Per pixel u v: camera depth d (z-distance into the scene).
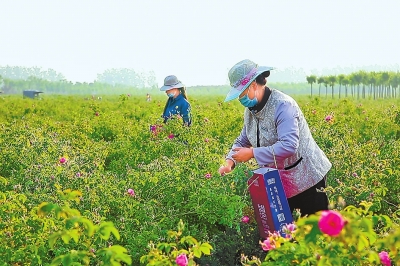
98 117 18.38
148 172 7.30
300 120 5.54
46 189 6.64
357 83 107.94
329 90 188.75
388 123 16.33
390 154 8.82
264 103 5.49
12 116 29.45
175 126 10.46
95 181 6.86
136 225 6.29
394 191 7.13
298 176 5.60
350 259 3.57
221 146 9.92
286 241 3.92
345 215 3.35
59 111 31.44
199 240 6.45
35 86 190.25
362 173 7.33
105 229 3.57
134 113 24.80
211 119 17.19
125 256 3.50
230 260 6.11
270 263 3.69
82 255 3.58
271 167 5.64
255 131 5.74
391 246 3.54
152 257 4.19
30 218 5.49
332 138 9.86
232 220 6.32
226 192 6.68
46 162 8.35
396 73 106.44
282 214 5.33
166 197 6.97
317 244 3.64
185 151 9.12
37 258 4.98
